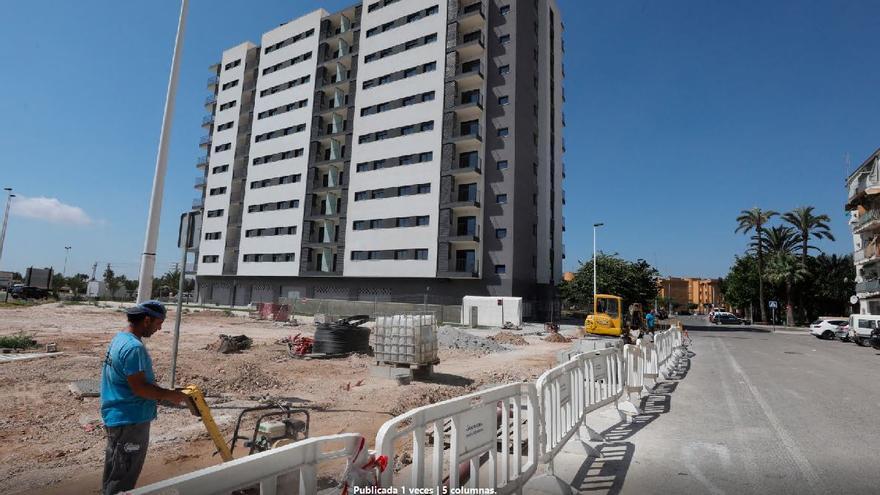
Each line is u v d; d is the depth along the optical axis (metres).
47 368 10.15
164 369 10.37
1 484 4.45
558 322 43.91
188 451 5.48
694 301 131.38
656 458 5.51
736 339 29.39
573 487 4.54
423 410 2.89
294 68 56.22
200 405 3.39
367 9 50.97
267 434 3.84
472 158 43.75
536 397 4.33
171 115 7.33
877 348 21.47
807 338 31.75
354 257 46.84
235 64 63.69
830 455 5.68
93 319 26.45
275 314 32.78
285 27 58.41
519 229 42.50
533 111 47.38
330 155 52.81
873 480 4.84
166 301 64.69
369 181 47.00
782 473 5.04
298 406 7.86
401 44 47.88
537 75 49.25
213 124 66.00
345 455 2.36
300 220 51.66
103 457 5.23
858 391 10.27
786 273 49.50
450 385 10.63
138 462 3.13
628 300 46.16
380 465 2.47
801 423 7.28
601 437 6.09
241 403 7.85
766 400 9.16
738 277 59.22
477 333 28.97
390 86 47.50
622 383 7.67
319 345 14.48
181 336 19.03
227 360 12.54
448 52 44.84
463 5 46.41
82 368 10.31
